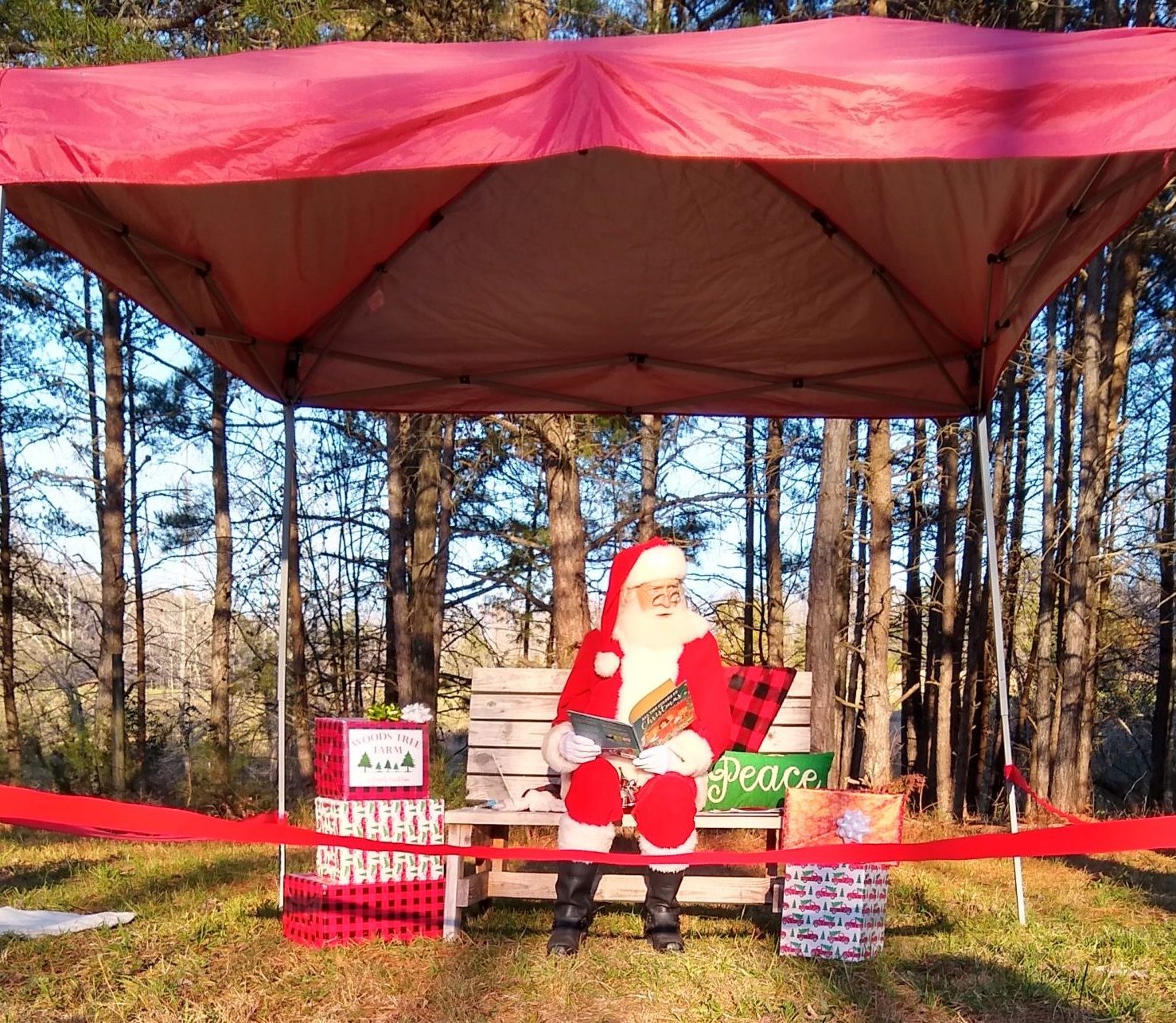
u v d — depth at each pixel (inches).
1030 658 734.5
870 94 107.3
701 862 122.8
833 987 144.6
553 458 418.6
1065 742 562.3
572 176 192.4
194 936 169.8
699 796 169.0
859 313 222.2
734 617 920.3
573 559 419.2
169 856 265.3
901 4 546.6
